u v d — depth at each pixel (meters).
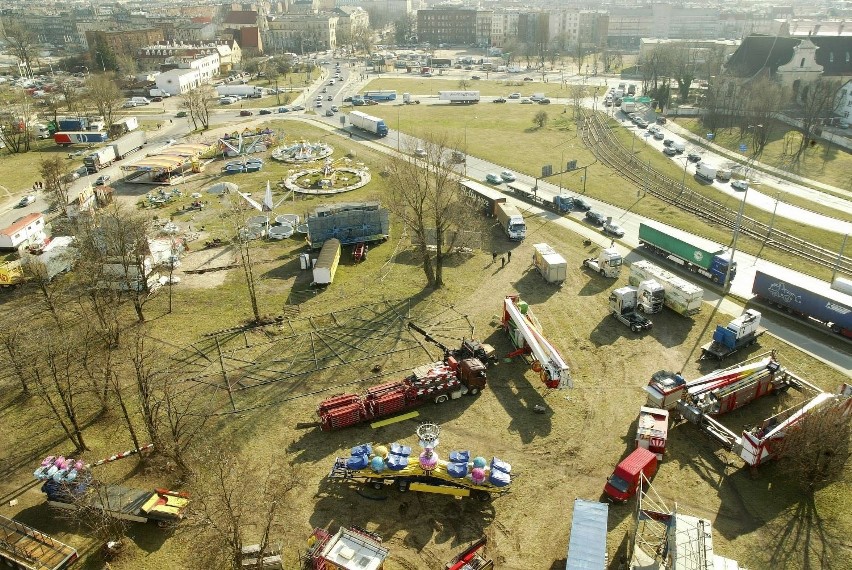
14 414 46.28
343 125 144.50
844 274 68.50
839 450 36.88
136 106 171.88
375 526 36.19
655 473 39.97
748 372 46.34
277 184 101.38
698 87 191.88
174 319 59.72
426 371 47.09
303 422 44.97
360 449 39.66
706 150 123.62
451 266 70.62
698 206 90.94
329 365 52.00
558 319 58.88
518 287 65.38
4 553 33.84
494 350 52.00
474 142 129.00
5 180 106.50
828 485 38.91
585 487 39.03
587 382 49.34
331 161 114.12
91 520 35.62
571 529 32.94
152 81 192.00
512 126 143.62
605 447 42.34
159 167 101.75
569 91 192.62
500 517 36.88
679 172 108.62
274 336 56.62
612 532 35.62
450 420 45.31
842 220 85.44
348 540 32.97
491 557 34.12
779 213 88.19
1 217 88.31
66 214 81.31
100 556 34.34
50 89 189.25
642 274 62.59
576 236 78.94
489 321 58.78
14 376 49.78
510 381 49.84
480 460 38.47
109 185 102.38
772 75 154.75
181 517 36.16
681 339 55.25
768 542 34.81
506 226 77.75
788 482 39.25
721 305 61.31
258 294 64.62
